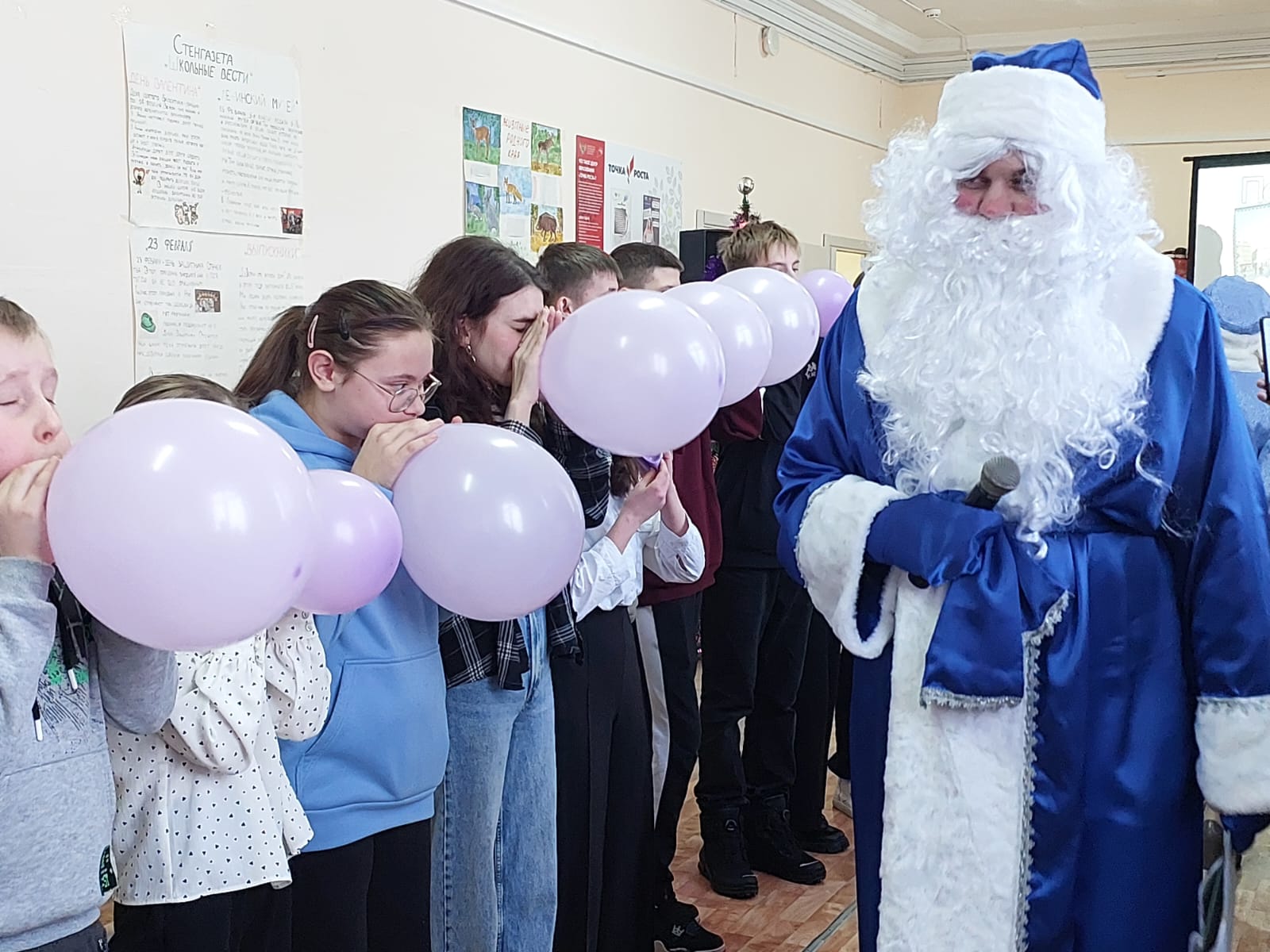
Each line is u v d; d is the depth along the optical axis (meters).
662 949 2.49
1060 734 1.43
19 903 1.07
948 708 1.44
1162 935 1.44
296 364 1.66
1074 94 1.47
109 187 2.75
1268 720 1.35
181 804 1.35
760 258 3.10
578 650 1.89
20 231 2.57
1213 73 6.78
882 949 1.46
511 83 4.04
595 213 4.55
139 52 2.78
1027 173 1.46
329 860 1.50
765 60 5.84
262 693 1.36
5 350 1.07
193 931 1.34
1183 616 1.45
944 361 1.50
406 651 1.57
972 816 1.42
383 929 1.60
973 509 1.43
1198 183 6.55
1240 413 1.45
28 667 1.05
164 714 1.25
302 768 1.48
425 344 1.57
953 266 1.51
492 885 1.80
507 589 1.49
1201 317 1.47
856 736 1.60
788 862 2.87
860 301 1.68
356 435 1.60
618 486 2.08
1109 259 1.47
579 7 4.38
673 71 5.00
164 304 2.89
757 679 2.89
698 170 5.29
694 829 3.21
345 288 1.58
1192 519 1.44
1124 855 1.42
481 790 1.78
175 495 1.05
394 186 3.57
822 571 1.55
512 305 1.82
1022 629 1.42
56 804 1.10
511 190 4.07
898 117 7.45
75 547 1.04
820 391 1.70
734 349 2.14
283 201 3.20
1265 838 2.99
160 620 1.07
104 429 1.09
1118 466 1.44
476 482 1.48
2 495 1.06
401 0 3.54
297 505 1.13
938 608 1.47
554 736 1.91
